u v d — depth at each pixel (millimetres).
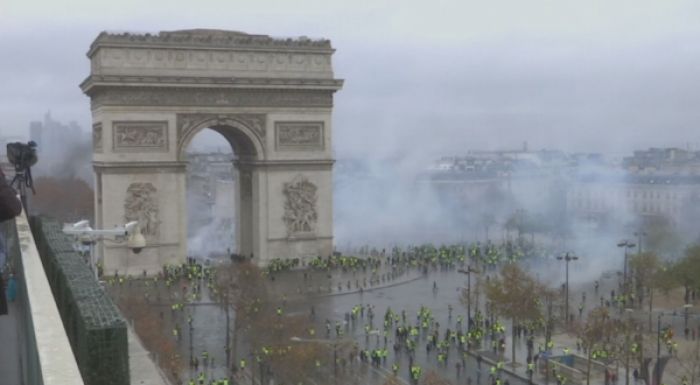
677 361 146750
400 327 161875
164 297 186000
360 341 156250
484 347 158000
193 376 133000
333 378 135500
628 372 133500
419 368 131250
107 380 25438
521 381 136750
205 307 181000
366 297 197125
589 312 176375
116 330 25578
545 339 159375
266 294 180875
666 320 184625
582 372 138250
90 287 31312
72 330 29891
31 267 33375
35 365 22094
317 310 179875
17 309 43844
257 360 140250
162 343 134625
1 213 21125
